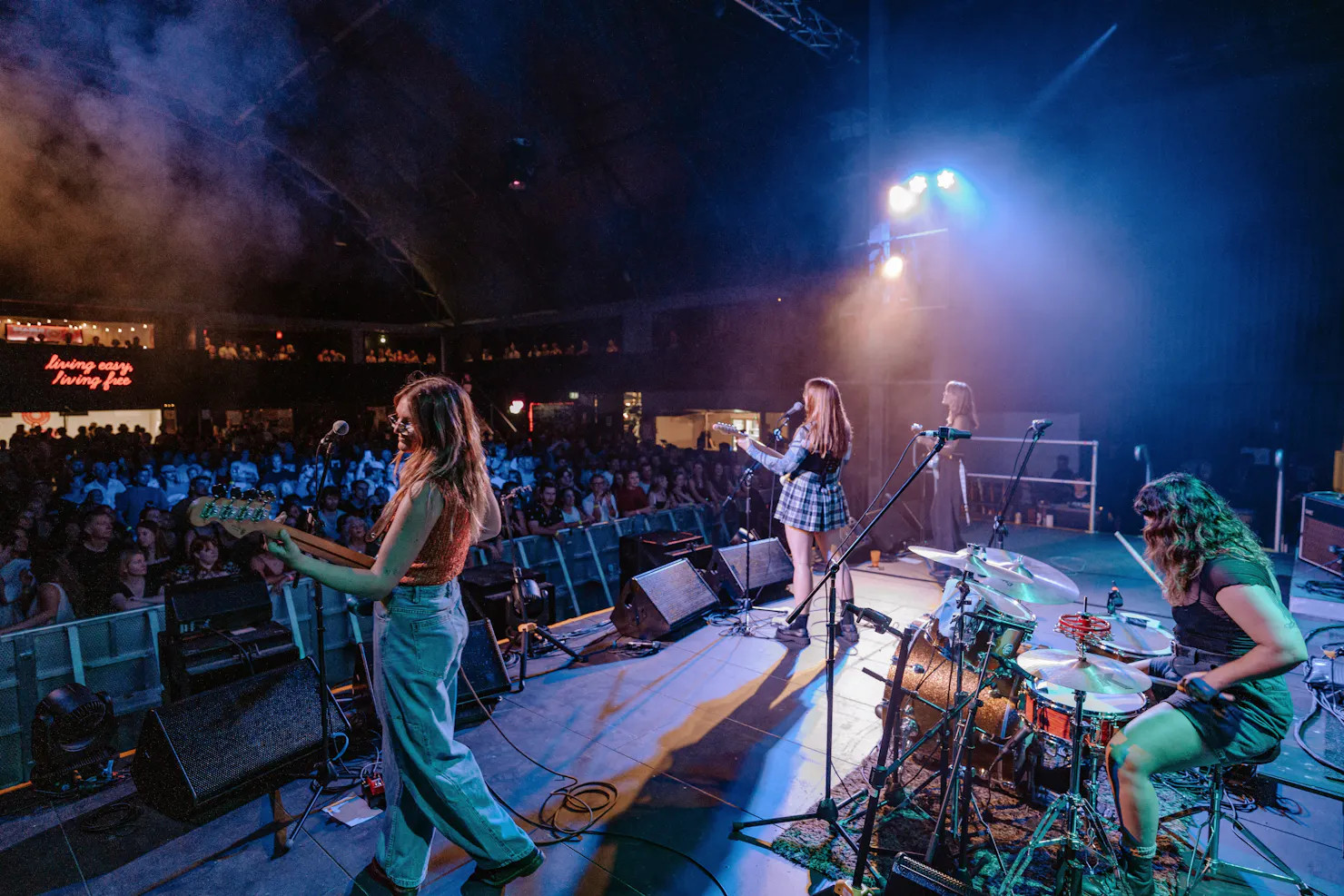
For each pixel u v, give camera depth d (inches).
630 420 626.2
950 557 108.3
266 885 104.0
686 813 119.2
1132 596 231.0
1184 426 364.8
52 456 411.2
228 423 692.7
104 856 110.9
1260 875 101.7
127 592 180.4
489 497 93.7
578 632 211.6
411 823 89.3
